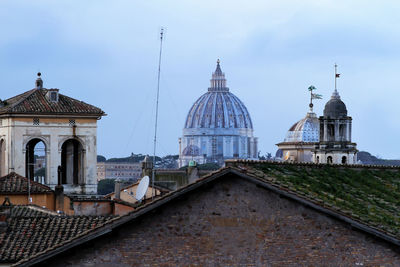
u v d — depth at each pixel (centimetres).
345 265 4275
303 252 4284
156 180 13700
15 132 11962
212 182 4319
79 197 10512
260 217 4303
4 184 9025
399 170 5653
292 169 4869
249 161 4634
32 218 6225
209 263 4309
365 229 4259
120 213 9681
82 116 12162
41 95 12306
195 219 4328
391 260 4275
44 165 12556
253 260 4297
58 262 4406
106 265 4366
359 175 5256
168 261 4328
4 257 5772
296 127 15962
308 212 4297
